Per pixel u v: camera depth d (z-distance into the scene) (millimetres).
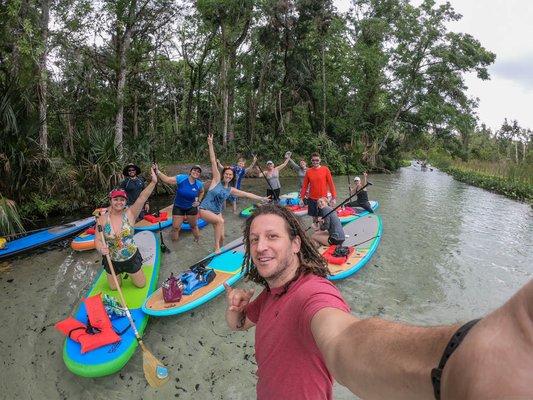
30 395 3648
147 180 13016
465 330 506
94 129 11984
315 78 27812
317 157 8469
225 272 5898
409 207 13492
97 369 3762
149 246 7047
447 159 40594
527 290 430
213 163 6844
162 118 27453
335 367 791
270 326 1305
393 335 671
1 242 7145
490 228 10859
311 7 23734
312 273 1370
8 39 9453
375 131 29203
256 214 1461
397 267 7039
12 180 9070
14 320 4914
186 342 4492
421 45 26484
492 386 411
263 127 26312
